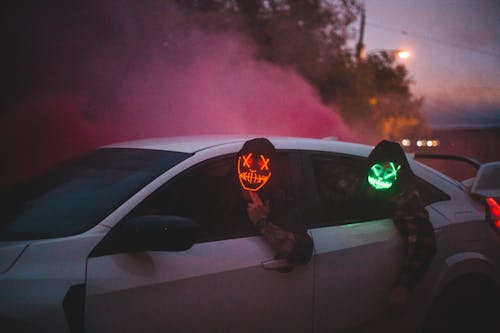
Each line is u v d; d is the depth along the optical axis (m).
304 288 2.61
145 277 2.16
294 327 2.59
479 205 3.48
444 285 3.12
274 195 2.57
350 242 2.81
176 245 2.15
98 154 3.00
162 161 2.58
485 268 3.29
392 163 2.98
